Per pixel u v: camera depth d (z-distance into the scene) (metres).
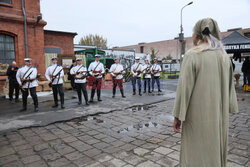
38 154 3.18
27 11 10.45
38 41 10.90
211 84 1.58
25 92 6.36
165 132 4.14
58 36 15.05
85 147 3.42
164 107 6.73
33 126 4.62
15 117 5.51
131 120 5.11
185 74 1.60
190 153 1.65
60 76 6.71
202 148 1.59
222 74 1.63
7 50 10.12
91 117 5.47
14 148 3.42
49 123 4.83
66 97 9.26
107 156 3.05
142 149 3.29
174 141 3.63
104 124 4.78
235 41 10.27
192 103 1.62
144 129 4.36
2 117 5.53
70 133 4.16
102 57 18.00
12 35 10.14
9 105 7.54
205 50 1.62
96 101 7.97
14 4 10.11
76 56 12.77
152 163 2.79
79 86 7.26
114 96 8.96
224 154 1.66
